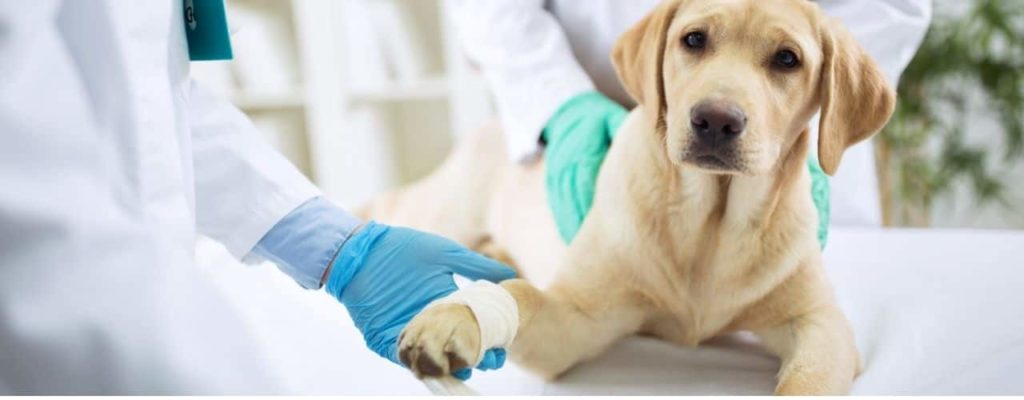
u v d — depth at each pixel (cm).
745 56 79
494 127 140
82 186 53
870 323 92
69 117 54
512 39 125
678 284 85
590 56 136
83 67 58
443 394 61
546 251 108
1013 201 235
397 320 80
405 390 70
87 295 49
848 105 82
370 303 81
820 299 86
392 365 77
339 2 249
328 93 252
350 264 83
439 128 281
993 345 81
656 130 85
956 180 237
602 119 108
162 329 49
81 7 59
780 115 79
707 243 84
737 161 75
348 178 257
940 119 227
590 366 86
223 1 78
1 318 49
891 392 76
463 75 248
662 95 86
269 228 84
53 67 55
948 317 89
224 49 80
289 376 62
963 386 74
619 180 88
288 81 259
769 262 84
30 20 55
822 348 78
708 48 81
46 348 48
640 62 89
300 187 87
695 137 76
